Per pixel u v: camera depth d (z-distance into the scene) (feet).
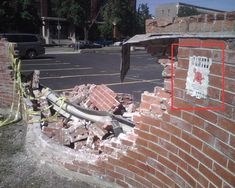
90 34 191.62
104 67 61.77
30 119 20.81
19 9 139.95
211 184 9.34
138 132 12.89
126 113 20.70
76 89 25.53
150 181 12.50
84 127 18.13
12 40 74.43
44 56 84.69
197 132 10.05
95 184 14.30
